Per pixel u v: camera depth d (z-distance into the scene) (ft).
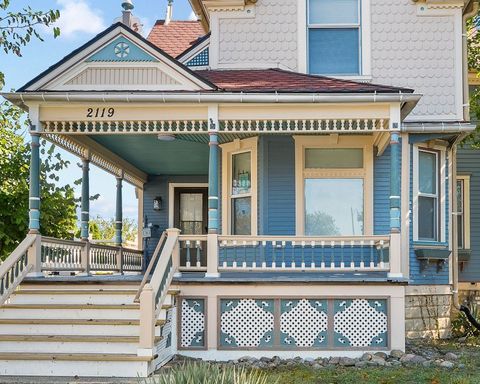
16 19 27.86
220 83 32.48
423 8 38.19
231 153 37.45
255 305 29.07
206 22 44.45
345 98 29.45
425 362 26.89
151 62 30.63
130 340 24.76
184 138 35.78
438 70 37.86
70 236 43.34
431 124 35.78
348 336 28.84
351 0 38.58
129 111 30.42
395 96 29.35
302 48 38.19
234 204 37.19
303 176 35.78
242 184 36.86
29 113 30.30
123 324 25.86
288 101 29.71
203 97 29.66
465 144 45.68
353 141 35.68
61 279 29.12
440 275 37.22
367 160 35.55
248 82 32.65
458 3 38.06
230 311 29.04
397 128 29.81
